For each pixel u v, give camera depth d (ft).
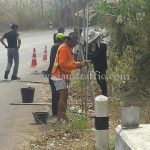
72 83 48.32
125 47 43.96
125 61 43.09
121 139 21.97
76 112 37.76
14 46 62.44
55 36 39.91
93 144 28.50
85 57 41.14
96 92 44.27
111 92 42.57
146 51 41.60
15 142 31.78
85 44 40.29
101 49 41.75
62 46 35.58
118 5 43.47
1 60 85.15
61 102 35.60
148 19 41.47
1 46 111.75
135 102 38.37
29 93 44.96
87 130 32.76
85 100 37.99
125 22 43.32
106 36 46.01
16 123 37.09
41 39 137.59
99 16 45.60
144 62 41.70
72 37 35.65
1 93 51.31
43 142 31.48
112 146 26.61
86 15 40.55
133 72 42.22
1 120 38.17
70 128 33.42
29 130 34.73
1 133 34.12
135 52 42.47
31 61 84.02
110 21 44.98
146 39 41.63
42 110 42.01
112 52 45.21
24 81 60.34
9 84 58.13
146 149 19.89
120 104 37.99
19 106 43.93
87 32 39.34
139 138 21.43
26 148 30.37
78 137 31.81
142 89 40.86
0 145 31.12
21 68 74.54
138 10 42.32
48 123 36.70
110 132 29.50
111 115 35.01
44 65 78.43
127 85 42.14
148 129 23.06
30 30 179.63
